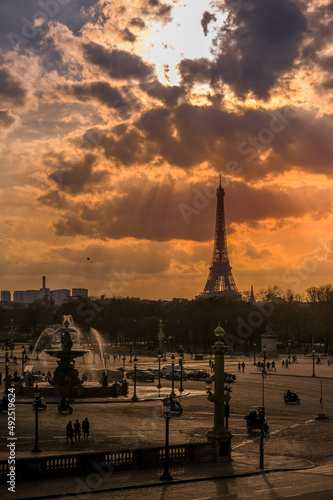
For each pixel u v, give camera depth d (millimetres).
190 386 128500
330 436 74500
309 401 104875
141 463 54969
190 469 55250
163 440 67875
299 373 157875
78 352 106625
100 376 139750
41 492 45406
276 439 72562
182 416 86438
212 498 44969
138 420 82000
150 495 45656
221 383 60500
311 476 53562
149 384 131375
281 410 94750
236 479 52312
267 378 145750
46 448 62469
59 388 104062
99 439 68062
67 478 50281
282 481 51375
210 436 59750
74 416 84500
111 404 97812
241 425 81375
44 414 86000
